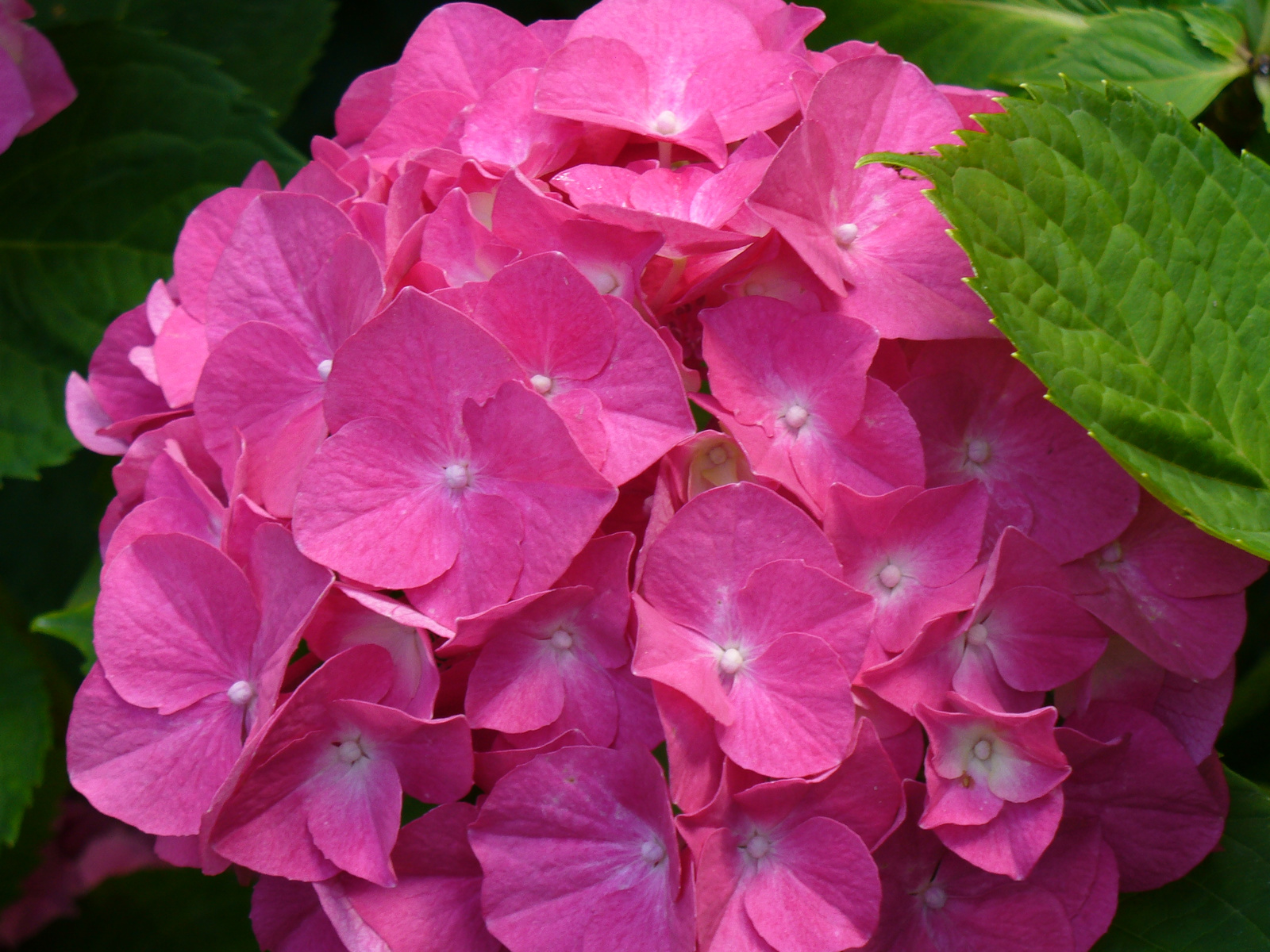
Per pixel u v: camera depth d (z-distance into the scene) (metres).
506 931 0.35
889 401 0.35
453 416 0.35
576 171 0.36
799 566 0.35
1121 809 0.37
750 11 0.40
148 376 0.40
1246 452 0.37
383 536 0.35
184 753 0.36
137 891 0.60
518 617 0.35
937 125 0.38
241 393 0.37
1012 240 0.35
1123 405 0.35
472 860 0.36
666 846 0.34
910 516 0.35
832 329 0.35
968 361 0.36
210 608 0.36
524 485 0.35
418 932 0.35
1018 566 0.35
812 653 0.35
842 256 0.36
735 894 0.35
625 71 0.38
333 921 0.35
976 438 0.37
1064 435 0.36
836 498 0.35
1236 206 0.38
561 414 0.35
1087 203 0.36
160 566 0.36
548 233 0.36
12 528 0.70
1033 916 0.36
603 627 0.35
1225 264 0.37
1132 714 0.36
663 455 0.35
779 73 0.38
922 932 0.36
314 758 0.35
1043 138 0.36
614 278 0.36
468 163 0.37
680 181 0.37
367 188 0.40
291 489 0.36
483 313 0.35
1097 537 0.36
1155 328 0.36
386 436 0.35
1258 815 0.38
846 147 0.36
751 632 0.35
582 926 0.35
